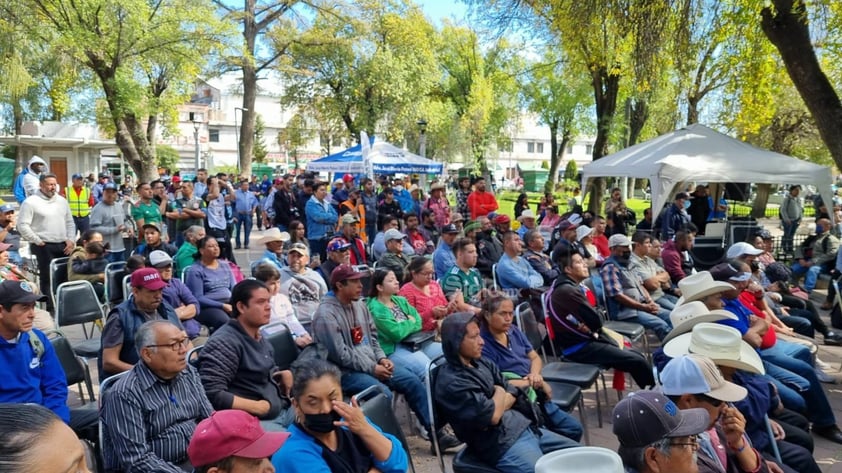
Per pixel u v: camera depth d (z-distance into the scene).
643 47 9.62
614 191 16.11
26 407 1.27
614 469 2.24
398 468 3.05
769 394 3.95
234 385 3.89
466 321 3.65
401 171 18.28
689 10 9.39
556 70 28.94
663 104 19.69
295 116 39.47
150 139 30.34
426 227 11.76
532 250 8.41
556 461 2.31
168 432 3.30
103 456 3.27
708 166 10.79
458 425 3.60
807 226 19.05
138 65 19.91
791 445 3.94
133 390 3.22
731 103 14.80
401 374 4.81
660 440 2.40
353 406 3.13
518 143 79.75
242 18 27.72
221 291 6.46
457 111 37.94
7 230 8.16
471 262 6.95
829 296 9.36
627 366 5.27
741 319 5.23
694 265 10.84
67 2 16.47
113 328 4.45
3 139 26.55
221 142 63.88
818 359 6.87
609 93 17.70
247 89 28.83
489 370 3.86
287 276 6.30
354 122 32.22
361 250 8.88
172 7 18.56
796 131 22.33
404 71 31.17
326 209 11.14
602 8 9.83
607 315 6.96
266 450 2.35
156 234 8.08
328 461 2.88
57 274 7.85
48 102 31.86
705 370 3.13
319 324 4.61
